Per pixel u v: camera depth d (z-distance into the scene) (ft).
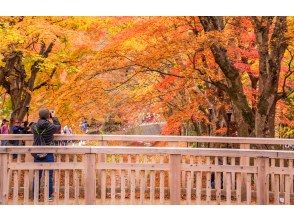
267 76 40.55
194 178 33.86
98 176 33.24
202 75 41.60
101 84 40.98
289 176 29.01
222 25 41.22
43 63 54.54
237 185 29.40
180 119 46.57
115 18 48.16
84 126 62.80
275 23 40.09
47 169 29.19
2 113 71.41
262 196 28.78
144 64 40.09
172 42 39.04
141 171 29.40
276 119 58.03
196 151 28.63
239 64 41.47
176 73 42.55
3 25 49.60
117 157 37.04
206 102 48.34
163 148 28.68
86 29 54.19
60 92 40.63
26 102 63.98
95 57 39.75
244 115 41.81
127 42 39.93
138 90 45.16
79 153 28.94
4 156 28.96
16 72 62.80
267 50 40.42
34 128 32.12
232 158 29.86
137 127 64.13
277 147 39.06
